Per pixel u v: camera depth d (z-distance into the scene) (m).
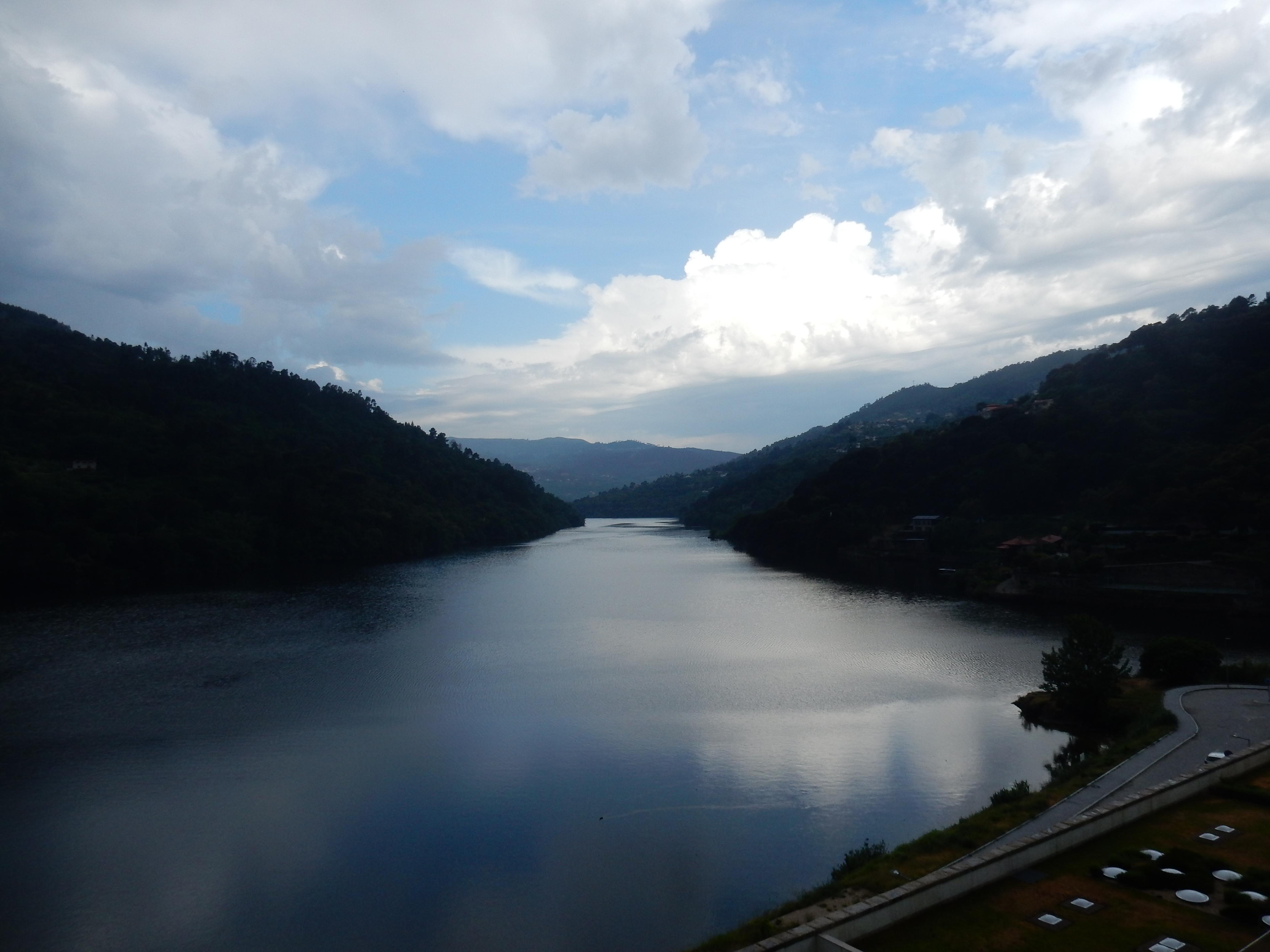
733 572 138.12
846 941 20.42
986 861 23.58
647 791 40.12
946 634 78.56
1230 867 24.50
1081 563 97.31
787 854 33.44
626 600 104.94
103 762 44.44
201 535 122.25
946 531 135.88
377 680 61.81
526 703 55.69
